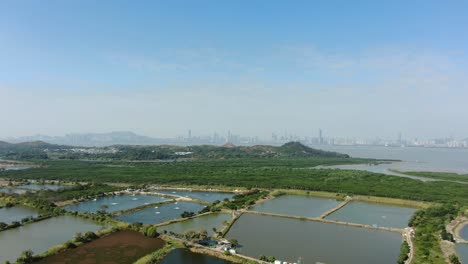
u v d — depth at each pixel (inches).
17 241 6958.7
